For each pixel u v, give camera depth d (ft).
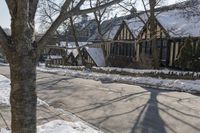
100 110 40.98
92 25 165.07
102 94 53.67
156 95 51.85
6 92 49.49
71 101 48.01
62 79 81.76
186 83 61.41
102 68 104.17
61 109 41.73
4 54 13.07
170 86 61.31
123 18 135.85
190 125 32.94
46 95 54.39
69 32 126.52
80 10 13.24
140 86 64.64
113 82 73.61
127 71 86.94
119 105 43.86
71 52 166.20
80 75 94.12
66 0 12.99
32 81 12.83
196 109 40.42
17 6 12.09
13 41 12.50
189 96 50.42
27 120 12.76
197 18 100.73
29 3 12.69
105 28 129.49
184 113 38.27
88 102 46.83
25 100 12.68
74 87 63.87
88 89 60.29
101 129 31.96
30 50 12.64
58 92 57.47
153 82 67.00
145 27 86.38
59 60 153.48
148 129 31.68
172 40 101.19
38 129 26.12
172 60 100.73
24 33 12.37
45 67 146.82
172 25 101.09
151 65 101.65
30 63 12.69
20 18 12.05
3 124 28.04
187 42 85.76
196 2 94.89
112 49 143.02
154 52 98.53
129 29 125.59
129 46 128.26
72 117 35.14
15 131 12.82
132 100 47.42
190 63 83.82
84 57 155.94
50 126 27.40
